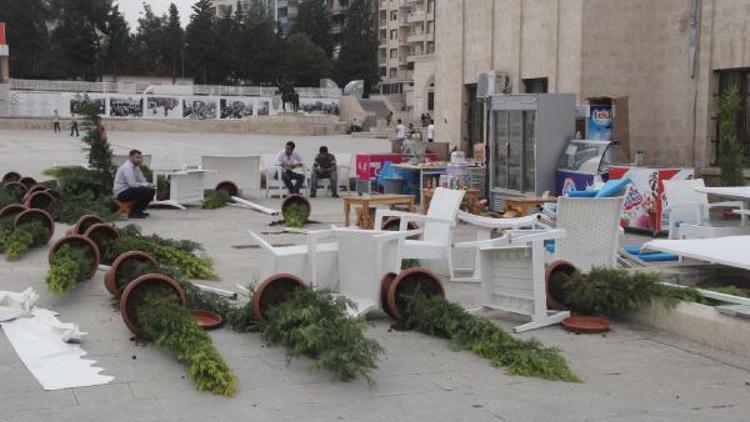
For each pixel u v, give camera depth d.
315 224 14.67
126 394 5.58
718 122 15.98
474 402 5.50
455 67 24.05
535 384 5.89
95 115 16.84
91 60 91.62
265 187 19.73
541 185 15.09
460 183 16.22
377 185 19.62
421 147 22.45
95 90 68.25
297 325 6.43
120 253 9.31
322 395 5.61
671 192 11.13
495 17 21.83
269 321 6.83
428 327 7.09
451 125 24.42
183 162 30.06
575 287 7.63
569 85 18.62
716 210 12.12
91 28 90.81
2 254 10.79
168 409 5.30
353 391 5.70
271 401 5.48
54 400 5.45
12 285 8.93
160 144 43.19
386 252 7.67
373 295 7.52
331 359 5.85
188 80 97.31
